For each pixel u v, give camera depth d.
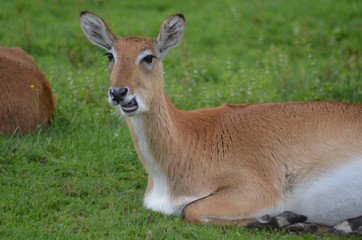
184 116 12.64
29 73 16.72
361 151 11.53
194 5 34.34
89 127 17.17
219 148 12.13
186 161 12.12
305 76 20.91
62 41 26.38
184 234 10.91
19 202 12.15
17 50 17.72
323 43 27.98
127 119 12.34
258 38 29.12
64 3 33.03
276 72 21.48
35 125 16.47
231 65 24.22
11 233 10.78
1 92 15.98
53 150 15.38
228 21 31.47
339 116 12.06
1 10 30.28
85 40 26.42
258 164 11.89
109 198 12.89
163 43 12.38
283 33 29.94
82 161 14.91
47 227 11.19
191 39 28.91
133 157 15.50
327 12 32.78
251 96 18.81
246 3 34.88
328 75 21.55
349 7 33.28
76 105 18.36
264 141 12.06
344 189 11.48
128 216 11.79
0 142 15.17
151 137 11.99
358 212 11.56
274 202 11.57
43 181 13.47
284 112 12.47
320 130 11.94
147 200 12.57
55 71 22.16
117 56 11.84
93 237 10.82
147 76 11.78
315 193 11.60
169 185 12.16
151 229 11.15
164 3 34.19
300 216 11.58
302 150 11.83
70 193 12.99
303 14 32.50
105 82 19.11
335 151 11.64
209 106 18.45
